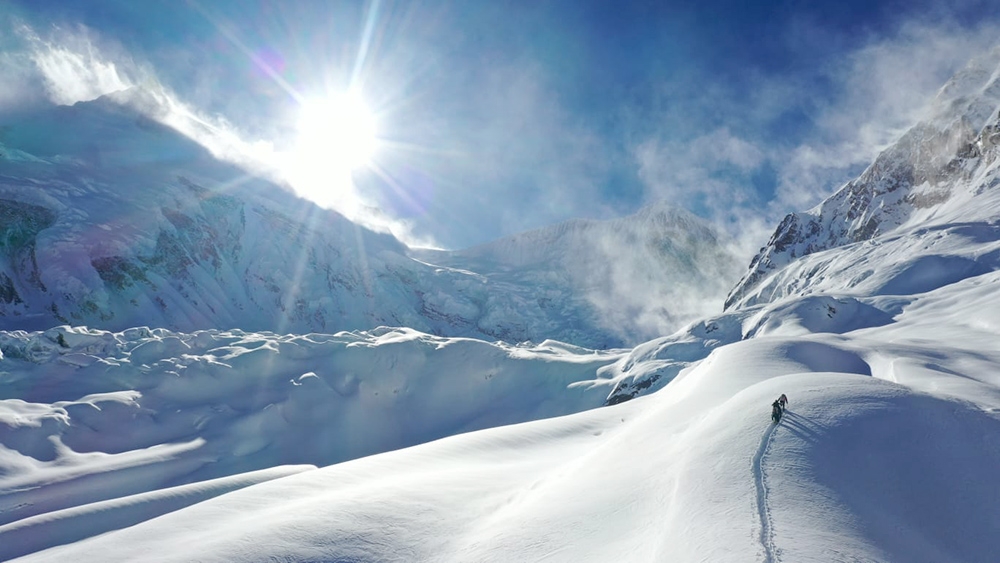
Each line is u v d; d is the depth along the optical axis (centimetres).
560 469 2350
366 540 1619
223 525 1886
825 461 1441
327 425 9238
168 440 7306
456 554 1525
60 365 8612
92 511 3347
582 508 1603
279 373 10181
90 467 5862
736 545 1020
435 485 2145
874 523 1182
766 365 3700
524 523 1608
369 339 12838
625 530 1360
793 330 8912
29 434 6138
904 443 1559
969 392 2283
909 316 7800
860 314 8862
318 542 1590
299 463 8050
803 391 1962
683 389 3928
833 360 4209
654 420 2580
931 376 3031
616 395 9469
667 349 10525
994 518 1269
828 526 1118
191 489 3650
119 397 7762
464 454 2972
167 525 1923
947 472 1435
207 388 9000
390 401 10631
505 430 3553
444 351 12112
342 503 1866
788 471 1380
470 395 11212
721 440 1653
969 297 7362
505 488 2155
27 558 1980
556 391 11069
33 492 5134
